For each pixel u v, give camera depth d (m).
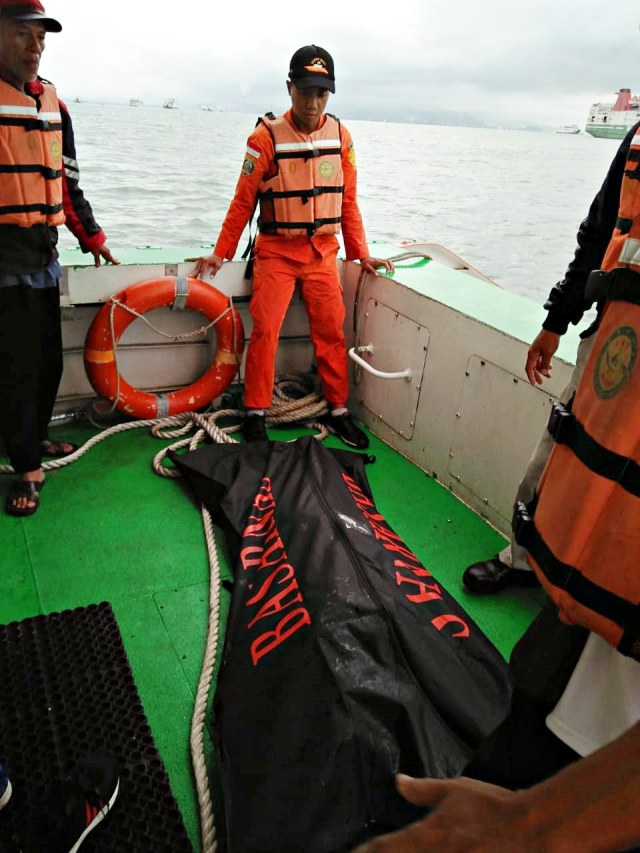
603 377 0.63
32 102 2.02
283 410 3.13
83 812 1.26
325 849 1.18
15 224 2.09
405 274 3.01
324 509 2.12
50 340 2.41
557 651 0.77
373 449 3.06
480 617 2.05
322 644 1.54
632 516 0.58
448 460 2.70
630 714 0.67
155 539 2.30
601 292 0.66
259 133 2.72
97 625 1.86
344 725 1.35
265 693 1.50
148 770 1.45
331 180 2.79
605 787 0.37
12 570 2.10
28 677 1.66
